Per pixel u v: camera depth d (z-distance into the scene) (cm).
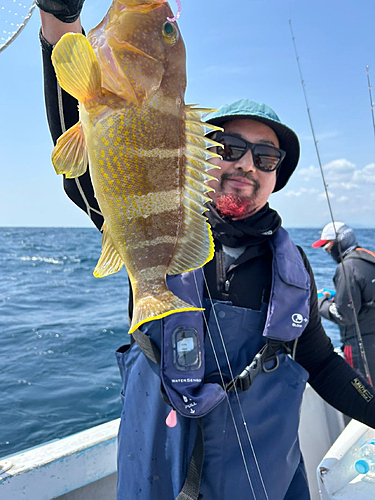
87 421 392
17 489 164
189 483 128
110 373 519
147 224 94
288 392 150
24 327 767
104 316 875
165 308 91
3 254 2750
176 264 99
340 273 295
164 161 93
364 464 165
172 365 134
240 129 162
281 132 171
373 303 278
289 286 152
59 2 89
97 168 89
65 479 175
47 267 1988
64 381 491
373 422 168
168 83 92
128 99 88
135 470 138
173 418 136
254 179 159
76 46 81
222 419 139
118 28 87
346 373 174
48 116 120
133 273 96
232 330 148
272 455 141
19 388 469
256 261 161
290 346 166
